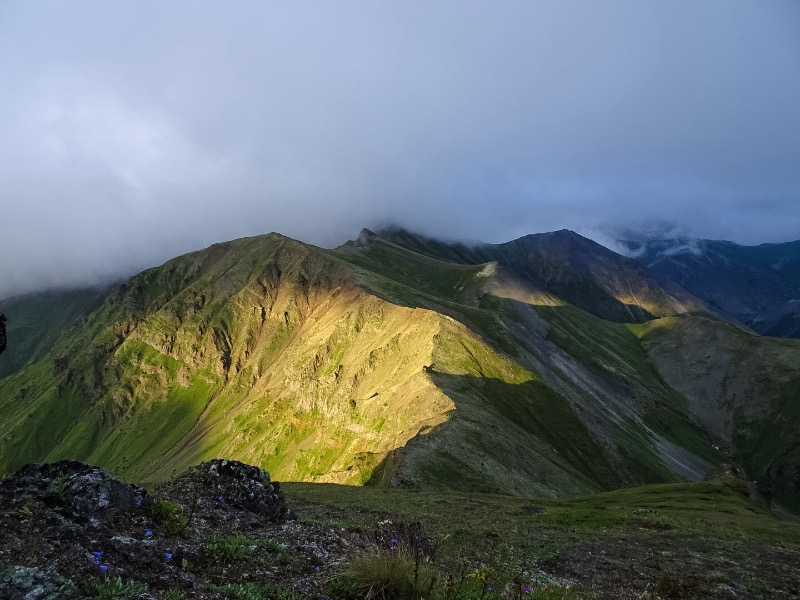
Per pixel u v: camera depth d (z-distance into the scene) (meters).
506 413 140.25
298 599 11.39
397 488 83.44
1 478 14.21
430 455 94.81
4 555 10.02
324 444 158.00
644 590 21.56
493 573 12.99
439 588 12.22
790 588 23.94
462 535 30.09
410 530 16.02
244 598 10.83
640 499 68.81
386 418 135.62
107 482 14.72
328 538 17.05
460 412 115.06
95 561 10.70
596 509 53.50
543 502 65.44
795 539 38.94
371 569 12.20
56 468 15.23
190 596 10.57
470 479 91.00
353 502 52.38
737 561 28.50
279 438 184.00
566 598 14.96
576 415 159.38
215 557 13.20
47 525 11.84
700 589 22.33
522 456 108.19
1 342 12.78
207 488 20.31
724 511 58.16
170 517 14.84
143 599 9.62
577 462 139.12
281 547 14.84
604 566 25.33
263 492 20.91
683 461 197.12
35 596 8.73
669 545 31.92
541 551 27.53
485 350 168.38
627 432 193.00
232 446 199.50
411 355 165.62
